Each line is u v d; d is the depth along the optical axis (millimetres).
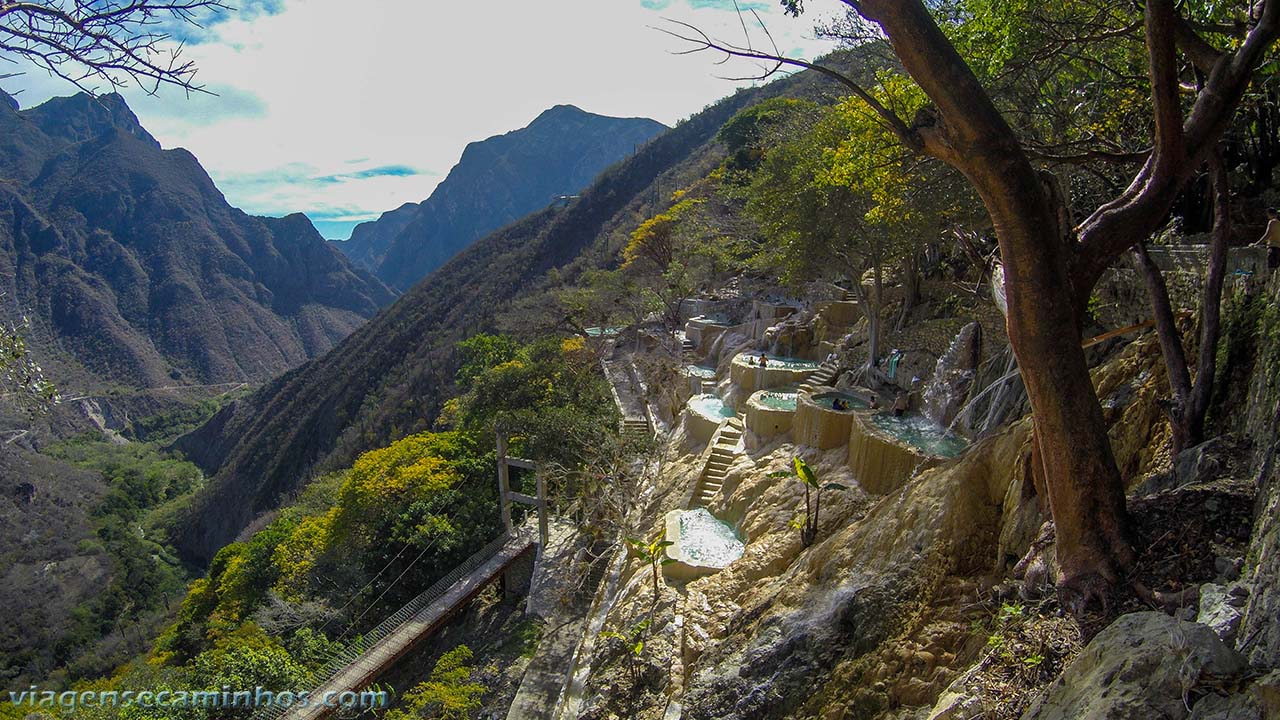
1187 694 3938
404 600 29594
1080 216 14664
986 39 11234
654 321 49875
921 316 23375
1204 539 5875
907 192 15203
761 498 18047
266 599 32625
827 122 22047
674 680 12578
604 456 27344
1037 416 6410
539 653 22125
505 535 30438
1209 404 7770
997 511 8875
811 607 10133
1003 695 6078
